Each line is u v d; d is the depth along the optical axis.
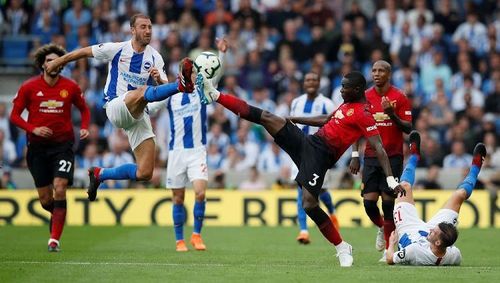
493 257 30.66
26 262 27.19
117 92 28.00
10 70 59.97
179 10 60.75
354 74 25.73
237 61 58.34
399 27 60.00
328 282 22.58
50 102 31.45
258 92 54.53
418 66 57.34
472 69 57.66
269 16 61.44
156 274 24.14
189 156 33.25
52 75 31.39
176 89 25.83
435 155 50.38
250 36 59.62
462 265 27.17
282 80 56.88
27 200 44.62
